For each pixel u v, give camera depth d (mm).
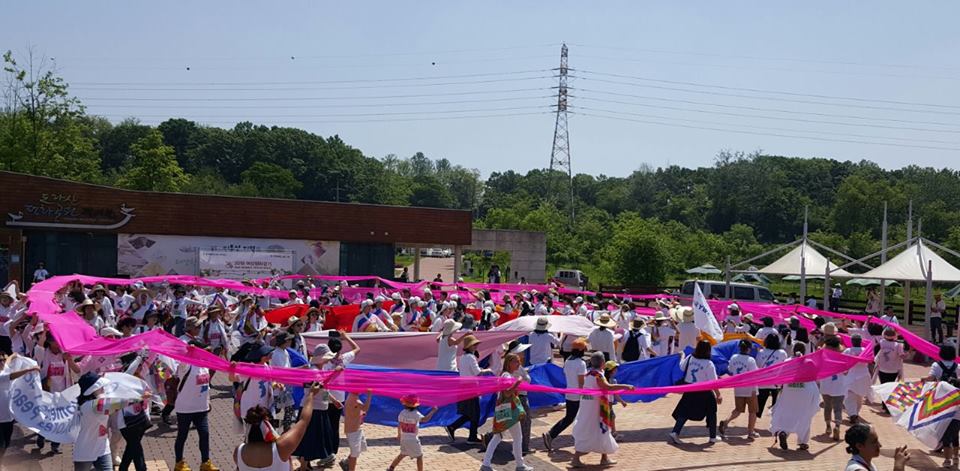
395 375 10344
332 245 40969
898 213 91062
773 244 102312
